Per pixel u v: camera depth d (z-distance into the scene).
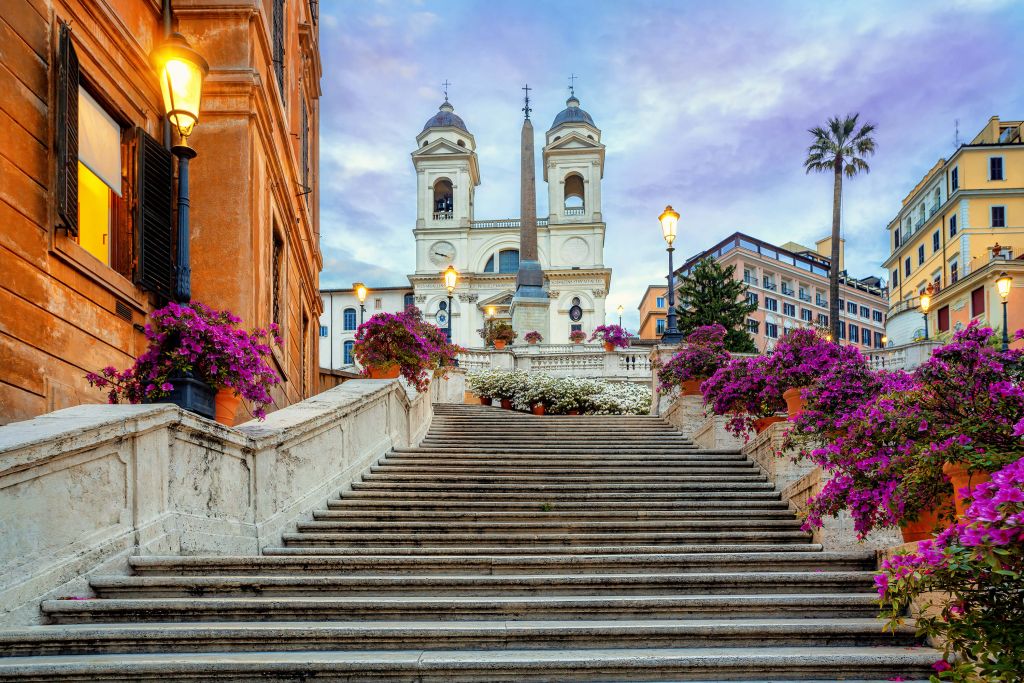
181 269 7.48
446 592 6.03
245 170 10.28
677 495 9.40
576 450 12.14
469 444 13.06
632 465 11.10
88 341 8.18
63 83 7.66
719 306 36.66
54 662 4.55
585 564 6.70
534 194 47.84
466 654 4.80
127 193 9.36
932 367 5.46
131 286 9.12
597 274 73.44
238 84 10.38
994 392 5.14
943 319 47.25
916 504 5.41
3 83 6.96
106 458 5.88
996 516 3.28
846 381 8.39
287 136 13.57
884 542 7.60
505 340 29.34
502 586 6.05
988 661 3.57
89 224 8.84
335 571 6.46
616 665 4.62
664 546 7.47
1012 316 41.72
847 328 81.44
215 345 7.40
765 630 5.13
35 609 5.16
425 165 76.94
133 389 7.24
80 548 5.60
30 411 7.09
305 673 4.52
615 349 28.45
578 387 22.23
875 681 4.69
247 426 8.05
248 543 7.24
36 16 7.50
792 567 6.89
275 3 13.86
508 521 8.49
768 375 10.96
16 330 6.95
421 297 73.88
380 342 13.37
